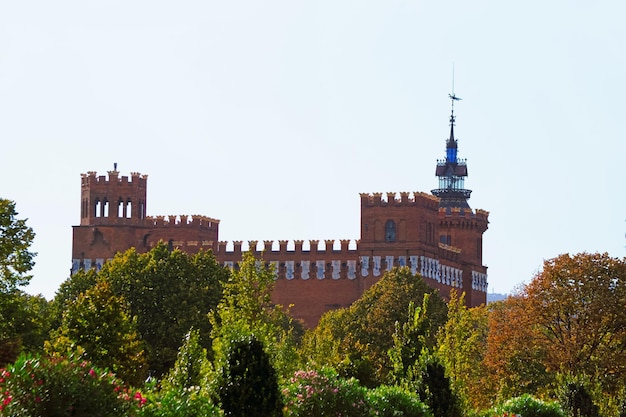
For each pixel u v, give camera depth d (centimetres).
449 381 15200
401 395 13688
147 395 11669
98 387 10169
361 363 17825
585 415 16712
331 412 12900
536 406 15662
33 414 9700
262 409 11912
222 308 18025
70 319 19388
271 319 18375
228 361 12050
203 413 11594
